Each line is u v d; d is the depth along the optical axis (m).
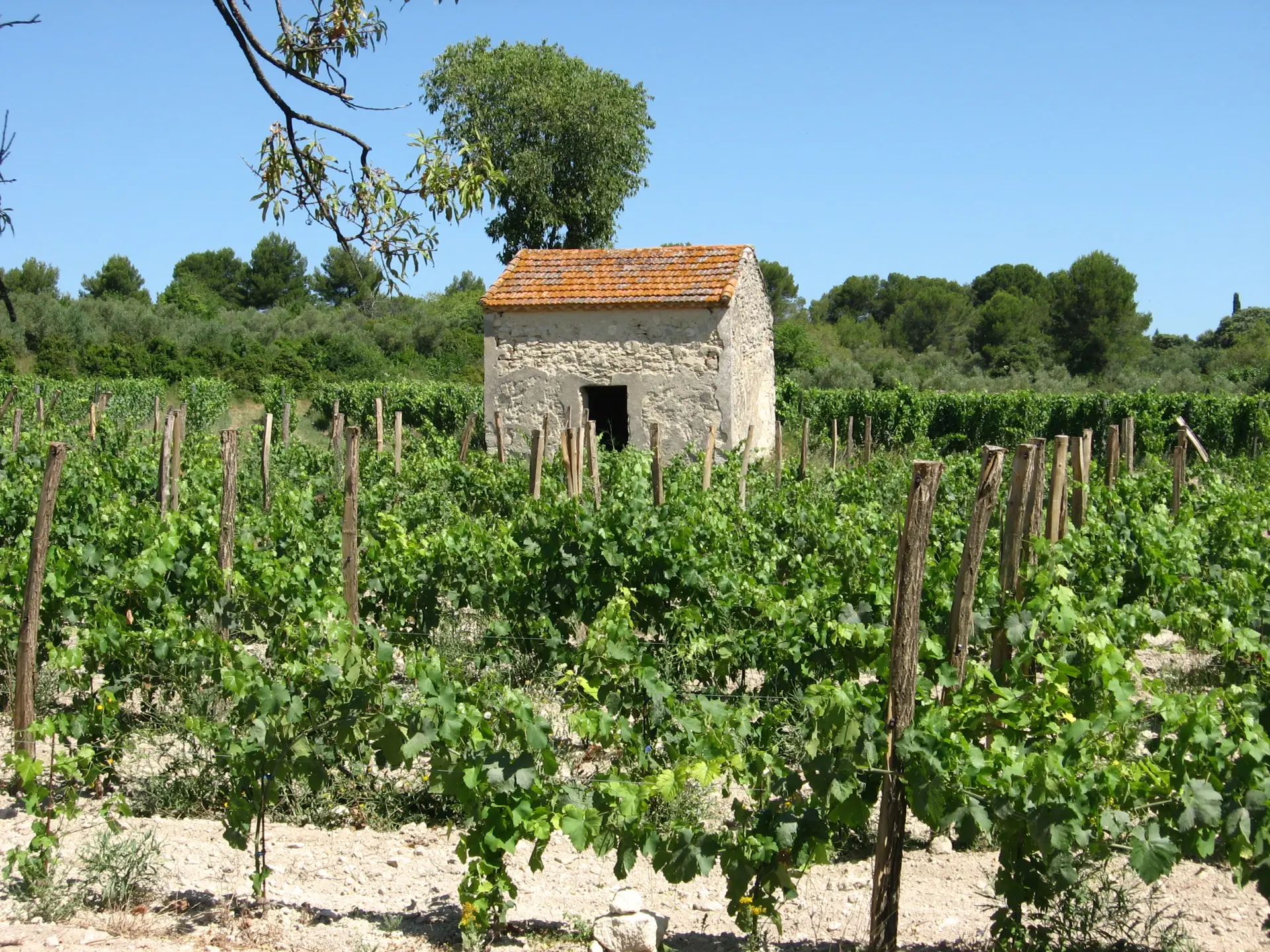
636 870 5.33
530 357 19.47
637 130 35.06
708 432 18.62
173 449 11.46
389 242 5.32
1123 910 4.31
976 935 4.49
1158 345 70.00
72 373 37.34
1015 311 63.72
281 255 66.62
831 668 6.11
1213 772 4.10
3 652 7.04
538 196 33.56
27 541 8.04
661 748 5.35
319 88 4.84
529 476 11.78
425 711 4.52
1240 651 6.54
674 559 7.93
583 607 8.25
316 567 8.97
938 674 4.74
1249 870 3.97
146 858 4.86
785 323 46.22
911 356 65.38
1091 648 5.09
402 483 14.09
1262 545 9.47
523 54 33.50
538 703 6.92
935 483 4.07
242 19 4.63
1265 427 23.08
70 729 5.61
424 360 45.84
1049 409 28.16
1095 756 4.33
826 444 25.12
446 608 8.73
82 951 4.14
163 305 50.03
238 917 4.59
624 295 18.97
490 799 4.40
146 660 6.33
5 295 4.35
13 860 4.66
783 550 8.94
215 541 8.28
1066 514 8.02
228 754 4.86
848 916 4.73
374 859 5.29
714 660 7.08
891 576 7.08
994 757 4.07
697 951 4.41
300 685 4.84
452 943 4.42
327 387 34.00
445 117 33.56
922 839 5.63
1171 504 12.95
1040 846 3.89
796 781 4.30
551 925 4.62
